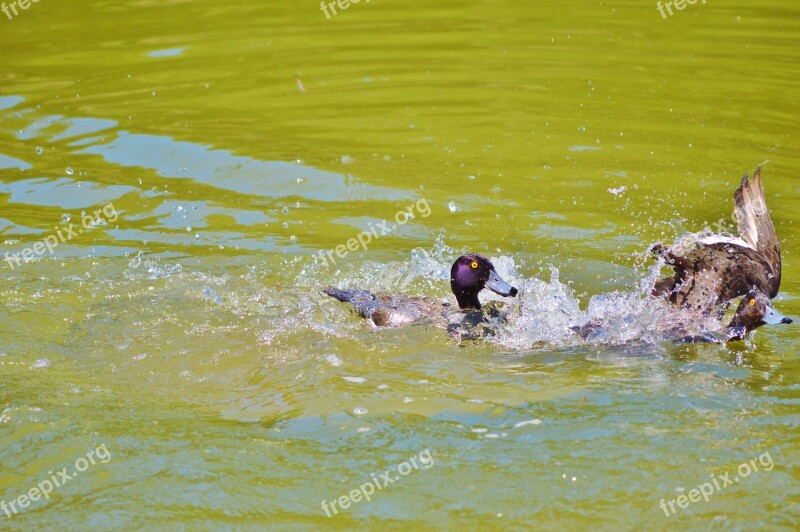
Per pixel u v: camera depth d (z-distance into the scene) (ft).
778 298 83.71
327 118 136.15
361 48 171.32
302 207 106.93
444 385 67.77
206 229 100.83
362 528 51.65
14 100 141.38
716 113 135.33
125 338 76.18
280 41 175.52
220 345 75.15
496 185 112.57
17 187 110.63
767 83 147.84
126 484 55.77
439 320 80.53
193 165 118.32
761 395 65.51
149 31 182.50
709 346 74.69
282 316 81.30
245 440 60.39
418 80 152.56
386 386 67.82
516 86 149.28
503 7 203.21
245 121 134.41
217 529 51.78
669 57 163.84
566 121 133.80
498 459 57.52
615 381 68.08
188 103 141.59
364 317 81.87
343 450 59.00
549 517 52.06
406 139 127.85
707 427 60.80
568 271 91.25
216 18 192.34
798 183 110.42
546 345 76.18
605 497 53.62
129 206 106.11
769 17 192.03
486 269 87.20
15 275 88.28
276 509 53.36
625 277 89.71
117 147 123.44
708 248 77.51
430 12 198.08
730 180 112.47
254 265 92.53
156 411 64.54
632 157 120.47
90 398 66.28
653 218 102.89
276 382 68.80
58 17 192.65
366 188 112.06
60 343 75.31
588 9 201.46
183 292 85.76
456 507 53.16
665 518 51.65
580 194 109.70
